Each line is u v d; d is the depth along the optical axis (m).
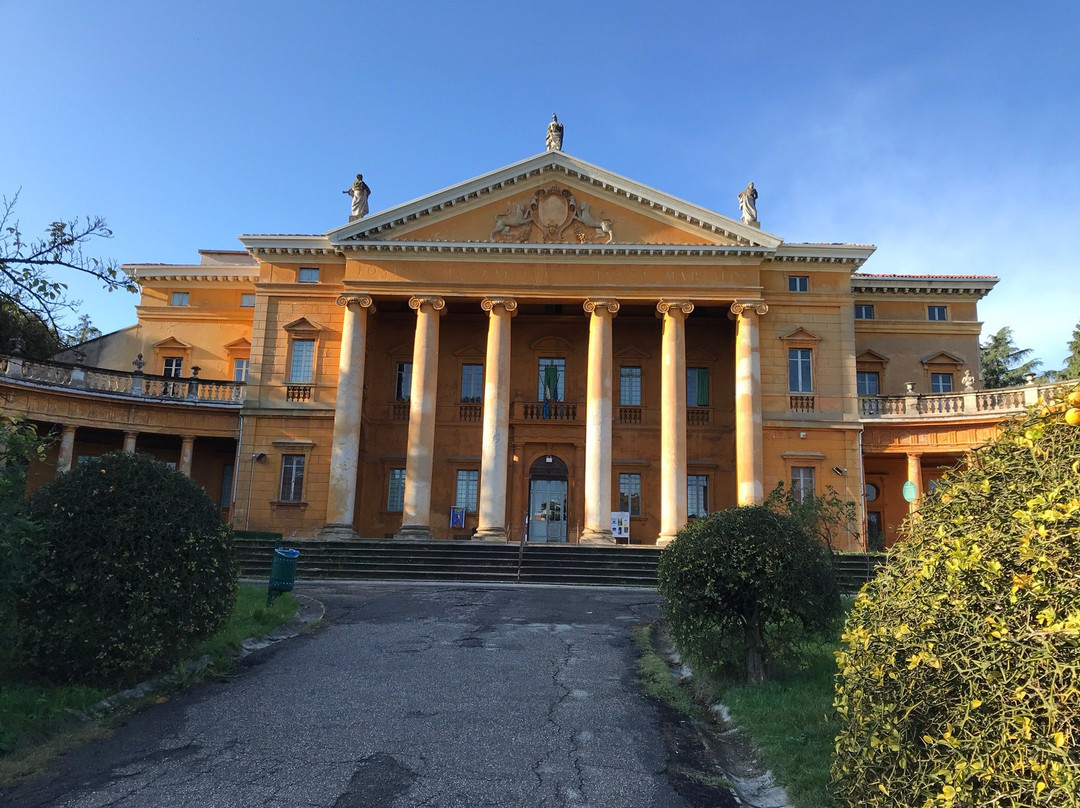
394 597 16.83
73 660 8.16
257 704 8.30
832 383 28.73
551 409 30.95
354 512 28.77
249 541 22.58
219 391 30.03
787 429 28.36
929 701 3.99
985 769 3.54
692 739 7.54
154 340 35.06
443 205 28.77
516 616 14.29
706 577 8.93
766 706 7.89
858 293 34.12
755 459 26.88
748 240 28.23
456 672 9.79
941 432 28.45
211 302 35.69
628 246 27.83
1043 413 4.45
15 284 9.32
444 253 28.38
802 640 9.17
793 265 29.53
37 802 5.75
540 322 31.86
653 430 30.77
